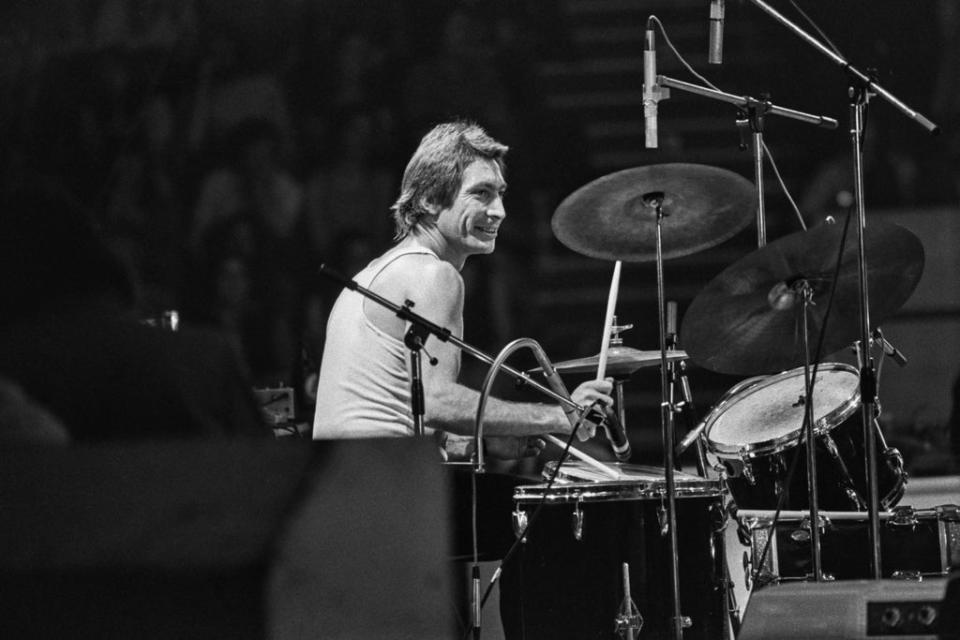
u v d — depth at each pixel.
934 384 17.08
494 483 9.71
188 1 18.23
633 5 18.80
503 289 17.50
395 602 3.35
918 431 16.27
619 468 9.45
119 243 17.73
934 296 17.38
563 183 18.25
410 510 3.36
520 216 17.92
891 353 9.76
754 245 17.84
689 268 17.73
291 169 18.02
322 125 18.14
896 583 6.08
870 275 8.82
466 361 16.95
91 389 4.10
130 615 3.33
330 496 3.36
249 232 17.83
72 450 3.35
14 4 18.09
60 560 3.32
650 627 8.34
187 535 3.33
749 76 18.59
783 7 18.30
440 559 3.35
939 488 15.11
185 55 18.20
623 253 9.21
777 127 18.34
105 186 17.95
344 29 18.31
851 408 9.30
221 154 18.05
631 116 18.52
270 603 3.32
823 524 9.26
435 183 9.59
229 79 18.20
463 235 9.63
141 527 3.34
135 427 4.15
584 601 8.36
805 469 9.36
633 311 17.55
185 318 17.58
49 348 4.07
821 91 18.25
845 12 18.11
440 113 18.17
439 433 9.62
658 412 16.80
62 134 18.02
